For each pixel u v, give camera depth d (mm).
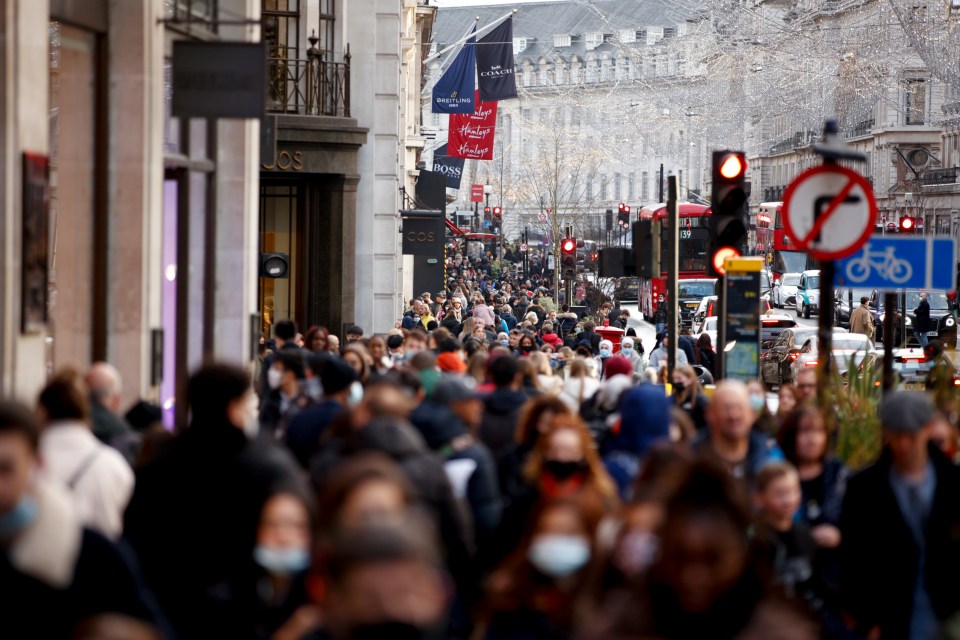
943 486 18172
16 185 24734
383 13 79188
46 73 26234
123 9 32156
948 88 110562
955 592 18016
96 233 32281
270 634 15070
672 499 11117
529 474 17750
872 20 107000
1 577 12102
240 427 15984
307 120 61969
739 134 170500
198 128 38219
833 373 28719
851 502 18438
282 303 66250
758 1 109125
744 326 35969
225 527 15570
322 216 65000
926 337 113688
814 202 26375
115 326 32438
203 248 39062
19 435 12094
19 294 24938
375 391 19016
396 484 12953
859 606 18359
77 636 9195
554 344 68812
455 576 17688
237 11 39906
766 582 11469
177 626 15539
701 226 36688
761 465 20078
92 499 17438
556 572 14477
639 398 21969
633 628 10859
